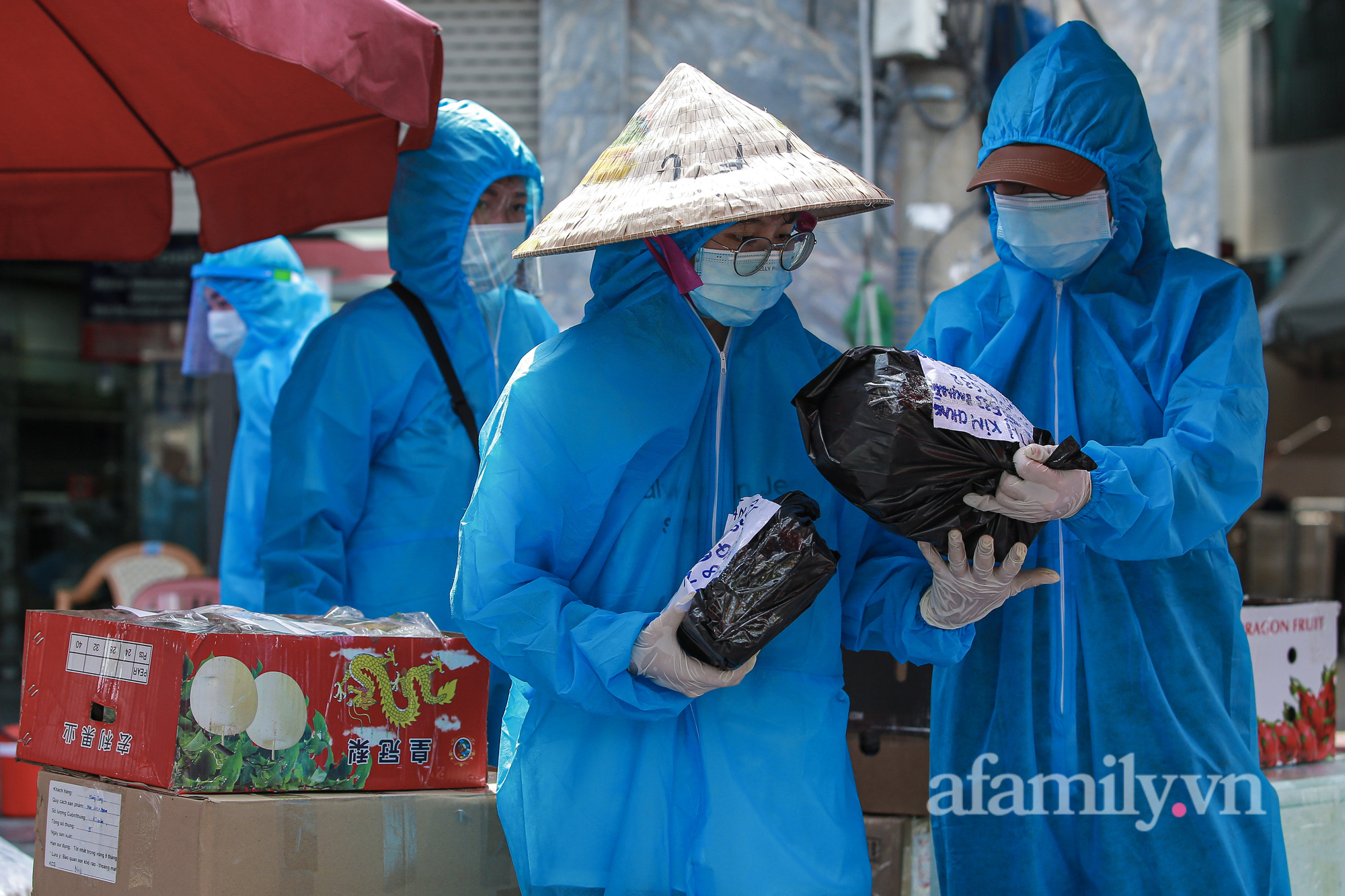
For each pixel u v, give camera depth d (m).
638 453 1.87
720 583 1.69
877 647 2.08
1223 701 2.21
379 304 2.88
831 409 1.77
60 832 2.05
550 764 1.85
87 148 3.04
